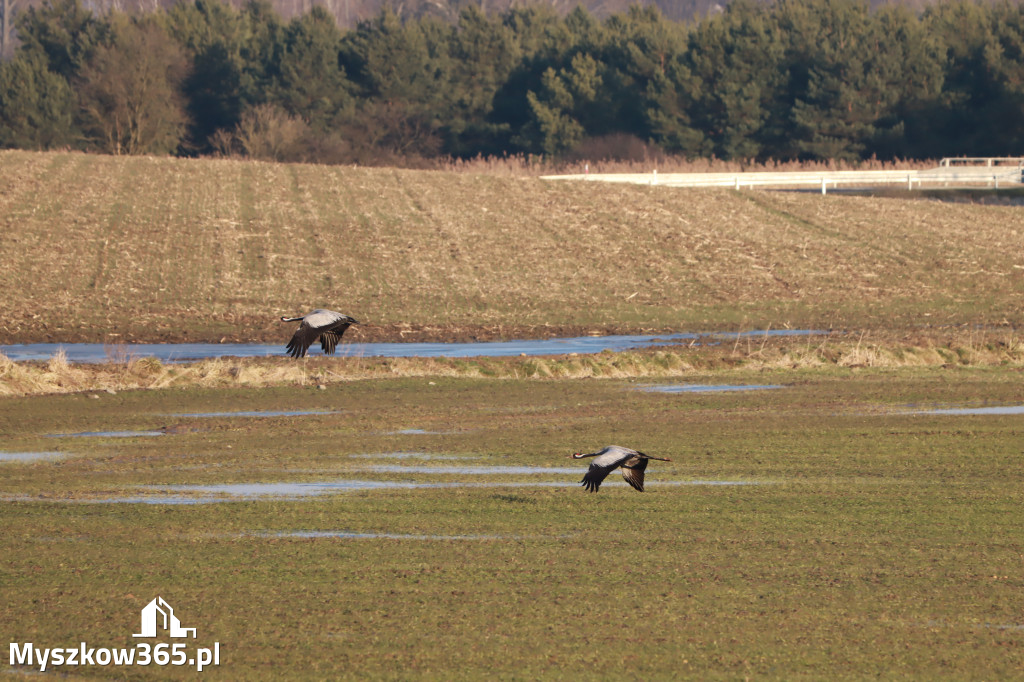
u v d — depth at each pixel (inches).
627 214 2108.8
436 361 1090.7
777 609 421.1
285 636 396.5
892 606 423.8
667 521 552.1
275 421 850.1
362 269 1720.0
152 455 729.0
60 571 470.3
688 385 1021.8
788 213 2188.7
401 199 2181.3
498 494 613.0
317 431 810.8
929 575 459.5
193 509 580.1
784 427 805.9
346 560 484.7
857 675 362.3
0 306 1438.2
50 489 629.6
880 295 1637.6
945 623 406.3
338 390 987.9
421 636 395.9
